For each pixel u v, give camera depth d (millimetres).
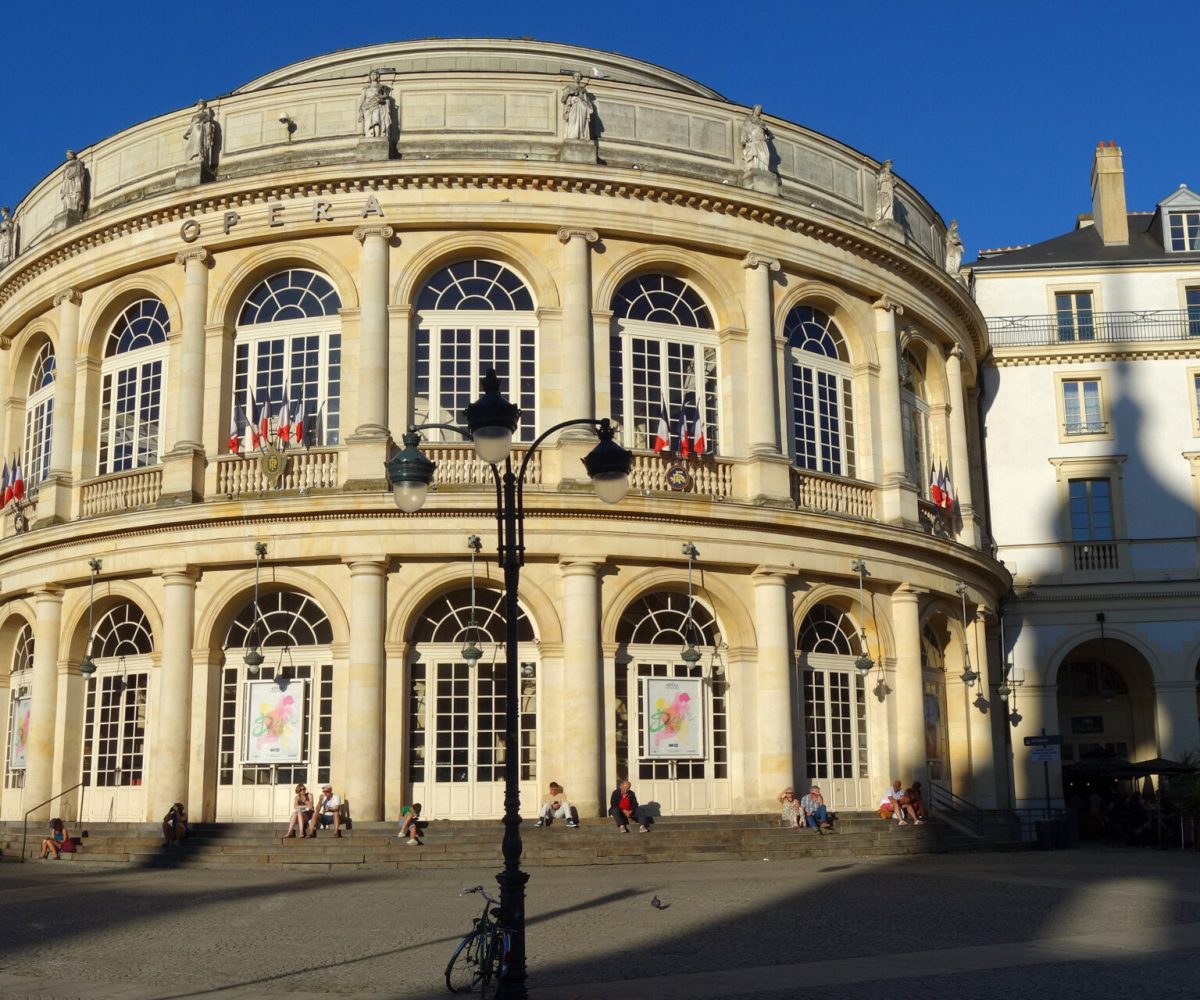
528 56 32719
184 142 30062
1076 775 37812
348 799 25438
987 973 12703
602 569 26953
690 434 28344
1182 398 40281
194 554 27047
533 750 26516
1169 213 42750
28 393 33281
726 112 30328
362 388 27016
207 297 28719
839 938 14953
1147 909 17578
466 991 11812
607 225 28312
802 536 28688
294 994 11875
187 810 26500
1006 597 38125
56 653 29156
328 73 33094
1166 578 39156
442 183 27875
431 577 26469
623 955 13805
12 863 25688
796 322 30969
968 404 39531
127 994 12000
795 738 28203
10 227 34250
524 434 27688
